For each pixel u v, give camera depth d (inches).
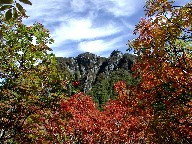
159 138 392.8
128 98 440.1
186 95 356.5
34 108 391.9
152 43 321.1
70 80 433.4
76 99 727.1
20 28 387.9
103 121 746.8
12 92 372.8
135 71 399.2
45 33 414.9
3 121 380.5
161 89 375.2
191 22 271.3
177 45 336.2
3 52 383.2
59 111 412.8
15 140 391.5
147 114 443.2
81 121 711.7
